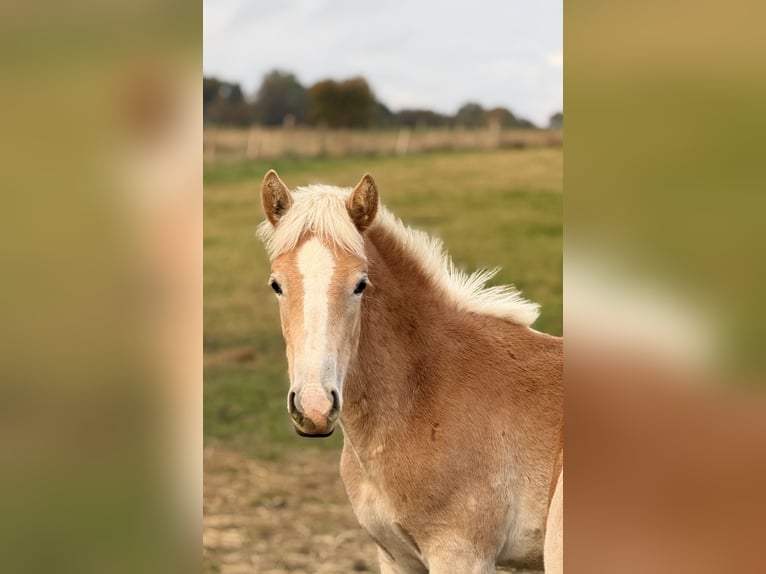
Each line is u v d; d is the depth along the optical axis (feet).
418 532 9.79
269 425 25.44
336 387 8.40
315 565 16.60
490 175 67.10
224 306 37.68
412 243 10.34
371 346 9.68
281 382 28.89
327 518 19.16
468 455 9.71
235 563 16.55
